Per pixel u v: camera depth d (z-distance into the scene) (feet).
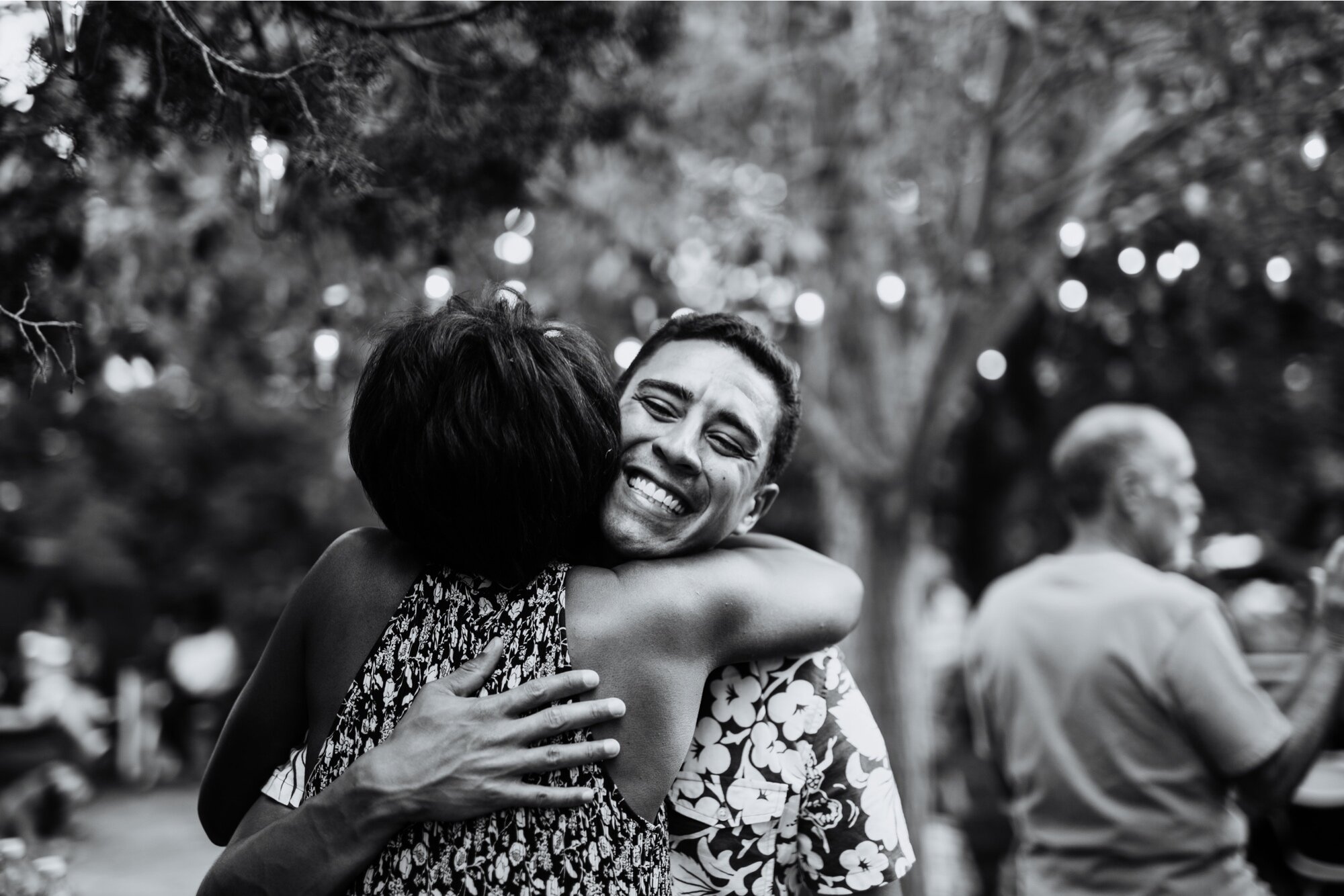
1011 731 8.87
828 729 5.13
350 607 4.83
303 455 38.29
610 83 8.45
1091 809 8.20
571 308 14.14
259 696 5.06
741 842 5.02
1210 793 7.97
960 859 16.83
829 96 13.92
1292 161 9.78
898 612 14.53
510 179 8.11
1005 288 13.34
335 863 4.32
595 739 4.56
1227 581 16.15
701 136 14.02
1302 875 9.10
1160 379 22.45
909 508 14.46
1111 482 9.03
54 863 7.48
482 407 4.56
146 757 36.76
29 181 7.13
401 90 7.73
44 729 28.07
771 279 13.34
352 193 6.68
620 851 4.48
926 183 13.65
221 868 4.58
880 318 14.19
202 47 5.88
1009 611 9.05
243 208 7.92
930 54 12.55
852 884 5.16
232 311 14.82
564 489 4.66
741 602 4.89
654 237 13.07
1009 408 27.20
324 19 6.48
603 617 4.67
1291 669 9.77
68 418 29.78
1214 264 12.69
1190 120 10.50
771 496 5.71
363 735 4.60
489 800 4.31
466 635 4.66
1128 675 8.11
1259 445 26.27
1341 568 7.69
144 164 8.48
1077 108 12.48
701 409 5.13
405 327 4.91
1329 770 9.60
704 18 12.40
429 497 4.58
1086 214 12.71
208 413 36.88
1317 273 11.18
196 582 39.81
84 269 8.95
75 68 5.37
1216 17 8.84
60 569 41.65
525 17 7.23
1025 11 9.93
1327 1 8.36
